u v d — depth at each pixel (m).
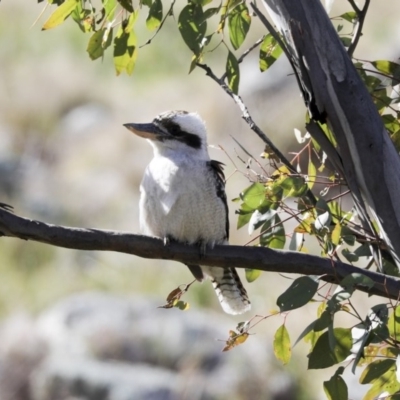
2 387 13.90
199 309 17.36
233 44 5.85
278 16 5.27
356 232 5.49
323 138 5.26
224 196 7.59
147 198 7.53
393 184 5.15
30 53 35.62
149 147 26.77
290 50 5.29
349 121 5.15
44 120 29.62
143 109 29.86
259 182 5.66
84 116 30.06
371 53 26.81
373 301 15.45
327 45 5.16
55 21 5.83
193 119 7.68
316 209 5.36
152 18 5.89
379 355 5.57
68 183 24.92
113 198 23.91
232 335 5.52
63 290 19.17
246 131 25.08
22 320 16.81
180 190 7.36
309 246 15.96
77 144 28.28
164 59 34.38
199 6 5.69
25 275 20.06
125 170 25.41
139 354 14.19
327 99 5.16
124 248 5.77
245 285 17.95
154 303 15.71
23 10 39.56
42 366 14.21
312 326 4.91
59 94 31.38
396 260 5.19
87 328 14.81
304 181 5.54
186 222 7.41
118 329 14.60
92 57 5.98
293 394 13.35
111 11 5.82
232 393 13.14
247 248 5.69
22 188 24.62
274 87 26.08
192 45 5.68
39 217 22.97
